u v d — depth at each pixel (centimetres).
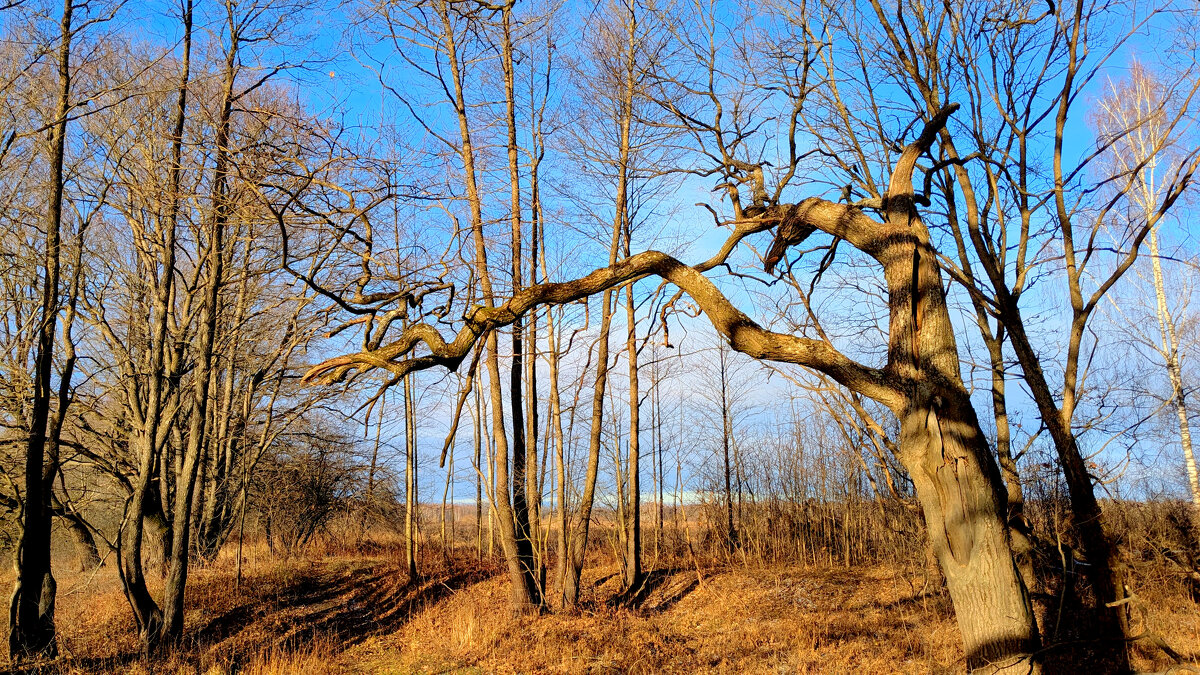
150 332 1838
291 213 789
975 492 601
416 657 1388
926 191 679
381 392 573
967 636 609
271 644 1471
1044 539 1061
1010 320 834
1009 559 602
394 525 3416
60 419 1298
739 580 1980
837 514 2252
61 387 1311
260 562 2569
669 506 3266
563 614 1616
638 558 1995
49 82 1382
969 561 601
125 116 1477
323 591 2245
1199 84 755
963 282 879
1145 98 1755
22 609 1210
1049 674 693
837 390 945
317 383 611
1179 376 1828
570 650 1335
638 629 1495
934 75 917
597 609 1680
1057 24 838
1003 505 614
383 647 1508
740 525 2467
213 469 2283
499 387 1706
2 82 1310
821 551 2198
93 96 1278
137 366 1827
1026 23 837
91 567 2130
